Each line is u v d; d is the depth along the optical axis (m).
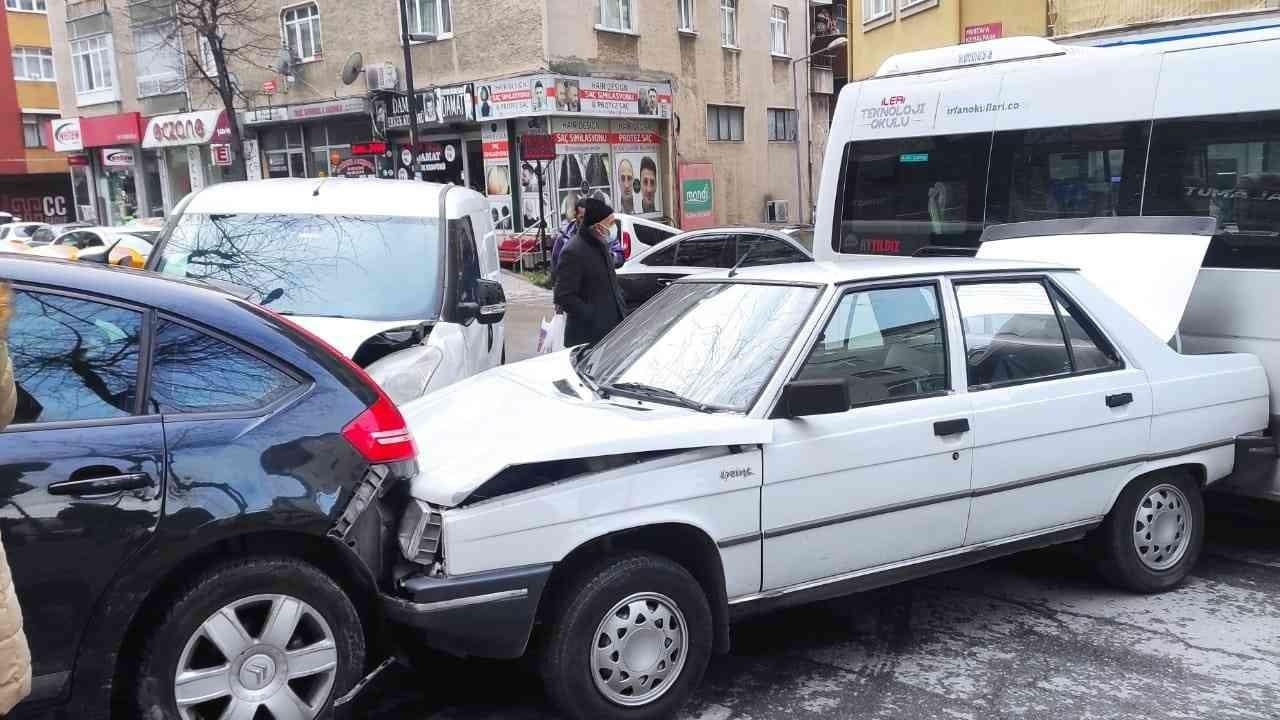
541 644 3.66
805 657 4.54
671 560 3.82
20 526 2.97
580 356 5.14
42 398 3.14
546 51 24.94
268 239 6.62
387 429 3.62
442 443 3.96
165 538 3.14
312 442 3.43
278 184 7.25
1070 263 5.87
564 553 3.56
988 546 4.60
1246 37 6.30
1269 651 4.55
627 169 28.20
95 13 36.66
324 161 31.00
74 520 3.03
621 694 3.71
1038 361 4.78
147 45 35.03
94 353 3.26
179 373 3.36
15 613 2.05
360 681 3.50
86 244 20.91
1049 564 5.72
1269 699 4.10
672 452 3.79
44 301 3.25
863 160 8.67
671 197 29.61
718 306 4.70
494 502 3.49
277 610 3.32
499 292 6.59
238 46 31.31
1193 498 5.30
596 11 26.38
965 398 4.47
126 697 3.22
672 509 3.75
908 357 4.41
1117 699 4.11
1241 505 6.91
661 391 4.34
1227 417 5.31
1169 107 6.66
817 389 3.86
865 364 4.29
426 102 27.14
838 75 38.06
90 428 3.15
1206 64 6.46
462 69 26.52
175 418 3.28
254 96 31.39
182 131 34.06
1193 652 4.55
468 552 3.43
